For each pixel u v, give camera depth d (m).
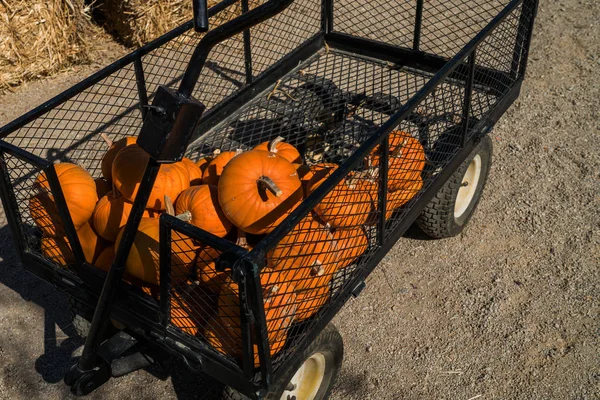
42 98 5.47
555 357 3.27
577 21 6.26
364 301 3.66
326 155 3.74
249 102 4.03
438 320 3.52
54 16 5.55
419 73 4.19
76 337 3.50
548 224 4.09
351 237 2.61
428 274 3.80
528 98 5.25
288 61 4.23
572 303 3.55
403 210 2.98
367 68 4.40
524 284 3.69
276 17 6.27
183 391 3.21
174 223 2.05
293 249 2.46
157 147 2.05
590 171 4.48
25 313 3.65
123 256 2.27
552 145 4.74
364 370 3.28
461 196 3.89
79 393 2.56
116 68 3.08
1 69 5.47
